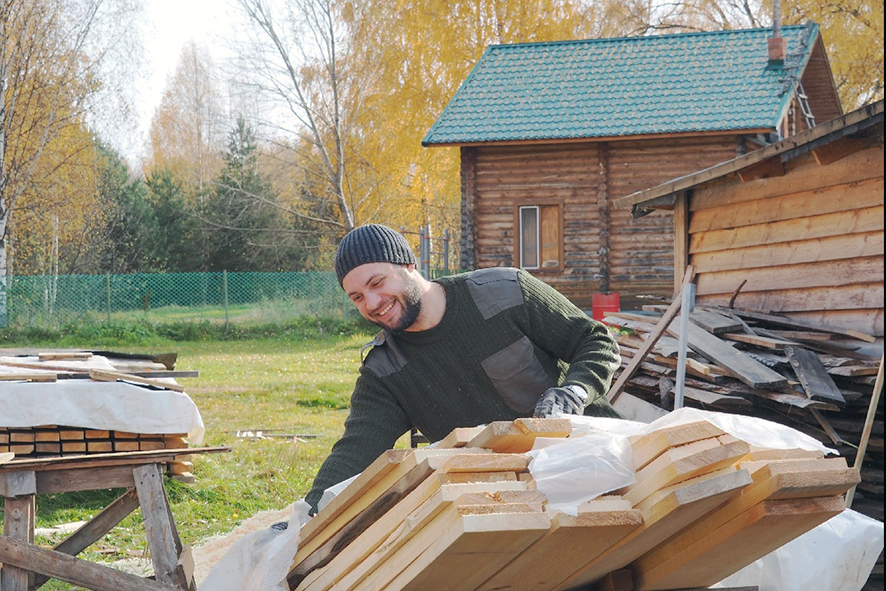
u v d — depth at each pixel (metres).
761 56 18.33
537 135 17.16
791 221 7.29
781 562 2.22
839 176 6.84
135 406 5.50
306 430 9.83
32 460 4.15
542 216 17.95
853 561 2.21
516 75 19.09
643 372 7.14
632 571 2.05
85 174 27.80
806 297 7.10
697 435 1.74
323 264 31.83
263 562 2.22
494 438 1.85
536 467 1.74
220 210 32.94
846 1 25.33
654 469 1.72
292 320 21.50
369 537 1.92
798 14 26.11
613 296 16.70
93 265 29.86
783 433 1.97
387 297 2.96
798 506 1.76
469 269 17.94
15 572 3.91
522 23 26.27
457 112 18.17
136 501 4.56
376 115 26.44
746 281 7.65
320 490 2.81
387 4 25.62
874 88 25.20
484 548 1.64
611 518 1.68
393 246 2.98
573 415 2.33
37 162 22.58
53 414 5.34
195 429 5.70
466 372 3.09
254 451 8.38
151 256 32.78
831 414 6.11
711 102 17.25
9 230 23.80
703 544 1.86
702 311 7.32
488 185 17.94
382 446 3.09
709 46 18.97
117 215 32.38
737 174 7.53
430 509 1.69
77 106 22.45
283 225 32.69
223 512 6.73
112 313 21.25
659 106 17.44
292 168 31.30
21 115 21.75
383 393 3.16
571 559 1.81
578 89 18.36
